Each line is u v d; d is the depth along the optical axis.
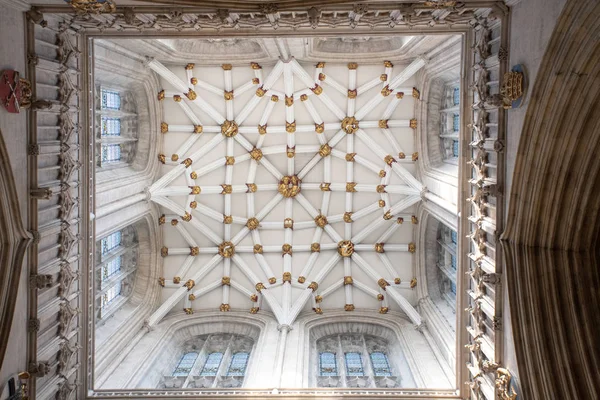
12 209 11.66
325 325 22.19
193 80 21.62
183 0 12.59
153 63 20.17
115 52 17.80
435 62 19.19
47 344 13.30
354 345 21.72
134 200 19.45
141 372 17.55
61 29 13.38
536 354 11.38
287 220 23.62
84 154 14.71
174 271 23.03
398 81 21.08
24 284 12.28
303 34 14.55
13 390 11.74
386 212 22.78
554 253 11.62
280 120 22.83
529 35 10.94
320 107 22.62
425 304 21.67
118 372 17.17
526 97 11.02
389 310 22.62
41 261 12.90
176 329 21.52
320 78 21.73
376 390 15.35
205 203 23.45
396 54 20.72
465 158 14.76
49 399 13.50
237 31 14.52
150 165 21.89
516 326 11.82
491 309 13.16
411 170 22.30
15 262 11.89
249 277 23.11
